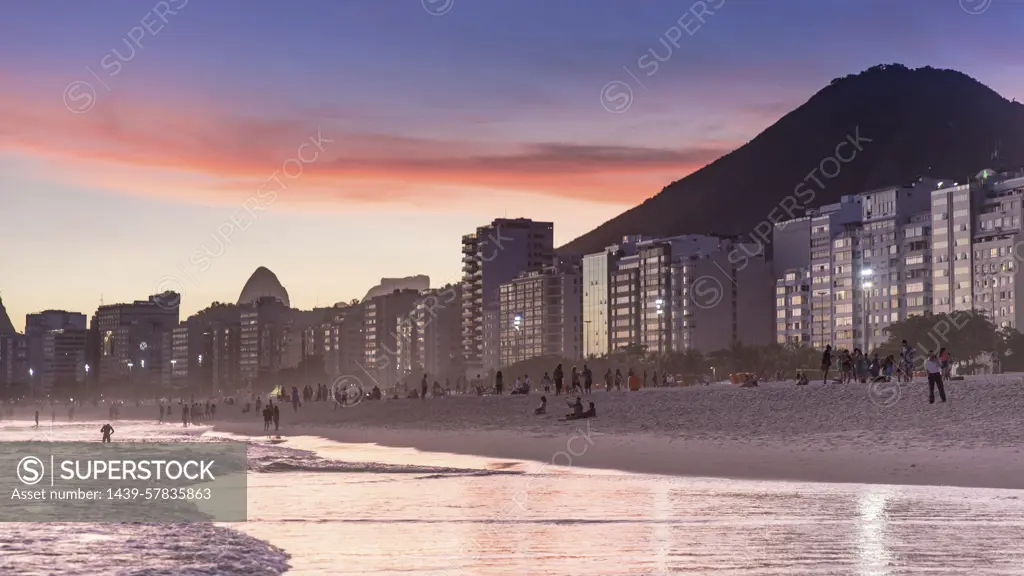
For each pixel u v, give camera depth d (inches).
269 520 1038.4
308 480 1660.9
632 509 1093.1
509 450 2327.8
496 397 4404.5
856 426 2188.7
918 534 853.2
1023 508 1048.8
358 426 4279.0
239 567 664.4
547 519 1011.3
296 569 687.7
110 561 653.9
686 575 669.3
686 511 1063.0
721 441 2201.0
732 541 824.3
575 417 3061.0
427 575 671.1
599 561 729.6
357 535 892.6
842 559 725.3
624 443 2314.2
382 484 1534.2
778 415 2529.5
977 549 767.7
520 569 698.2
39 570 617.0
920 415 2180.1
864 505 1093.8
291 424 5128.0
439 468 1887.3
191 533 797.9
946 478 1412.4
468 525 961.5
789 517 988.6
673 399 3164.4
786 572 675.4
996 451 1660.9
